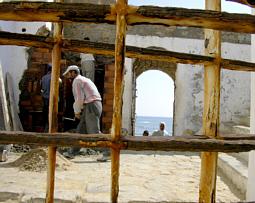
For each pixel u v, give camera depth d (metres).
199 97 8.46
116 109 1.12
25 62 6.68
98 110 5.04
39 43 1.35
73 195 2.84
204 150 1.15
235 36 8.59
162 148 1.13
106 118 6.82
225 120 8.40
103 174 3.91
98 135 1.15
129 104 8.22
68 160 4.55
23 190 2.95
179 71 8.51
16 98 6.59
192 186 3.47
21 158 4.34
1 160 4.46
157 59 1.46
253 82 2.75
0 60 5.81
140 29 8.45
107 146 1.12
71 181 3.48
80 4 1.08
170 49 8.47
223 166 4.29
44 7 1.06
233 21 1.10
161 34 8.47
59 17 1.08
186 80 8.48
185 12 1.08
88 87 5.02
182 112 8.44
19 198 2.84
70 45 1.39
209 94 1.45
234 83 8.45
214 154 1.40
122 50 1.11
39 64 6.70
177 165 4.70
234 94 8.45
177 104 8.50
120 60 1.11
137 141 1.12
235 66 1.47
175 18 1.09
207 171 1.41
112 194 1.14
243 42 8.60
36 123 6.60
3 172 3.81
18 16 1.07
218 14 1.09
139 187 3.30
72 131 6.59
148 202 2.79
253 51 2.84
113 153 1.13
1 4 1.05
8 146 4.95
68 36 8.20
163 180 3.71
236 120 8.37
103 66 7.43
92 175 3.83
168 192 3.16
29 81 6.65
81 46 1.42
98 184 3.32
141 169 4.31
